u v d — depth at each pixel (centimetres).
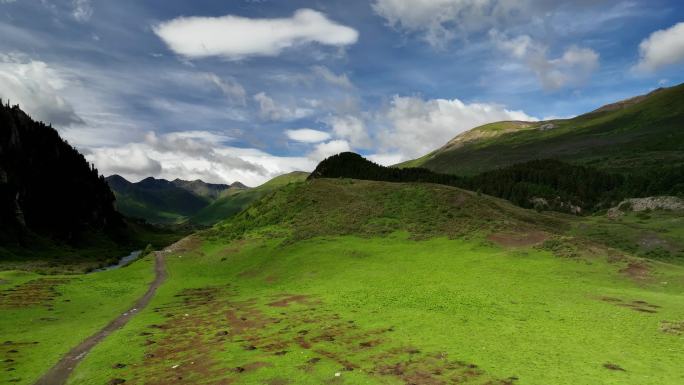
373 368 2784
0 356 3516
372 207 11344
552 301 4422
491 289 5066
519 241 7875
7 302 5628
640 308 3997
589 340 3116
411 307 4509
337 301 5116
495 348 3042
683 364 2558
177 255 10094
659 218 13762
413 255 7725
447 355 2956
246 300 5912
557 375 2483
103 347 3700
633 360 2669
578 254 6406
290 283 6969
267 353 3241
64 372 3170
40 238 19388
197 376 2859
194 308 5619
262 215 12156
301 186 13662
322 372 2752
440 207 10669
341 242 9125
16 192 19562
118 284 7512
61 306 5697
